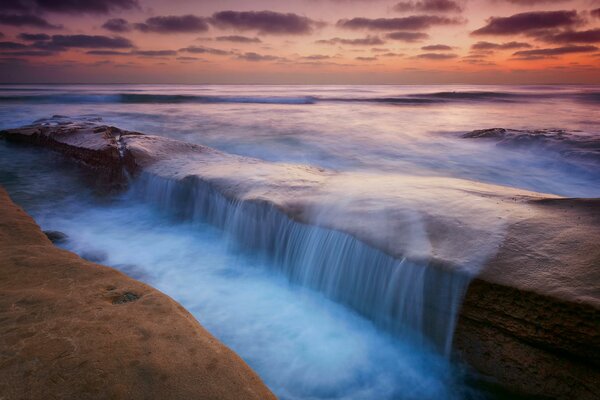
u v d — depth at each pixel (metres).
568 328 2.72
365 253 4.04
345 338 3.92
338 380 3.39
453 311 3.32
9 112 24.91
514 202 4.36
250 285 4.98
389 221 4.25
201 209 6.76
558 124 21.84
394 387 3.34
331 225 4.50
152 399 2.06
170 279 5.12
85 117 21.28
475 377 3.30
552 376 2.85
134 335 2.59
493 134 15.62
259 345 3.79
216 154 9.29
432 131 18.72
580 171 10.88
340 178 6.41
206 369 2.34
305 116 26.44
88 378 2.14
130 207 8.05
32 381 2.08
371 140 15.92
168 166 8.05
